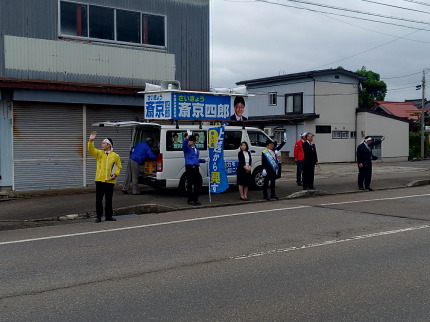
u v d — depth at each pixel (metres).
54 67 15.66
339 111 34.84
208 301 5.85
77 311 5.54
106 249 8.52
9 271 7.19
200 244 8.84
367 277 6.81
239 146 15.73
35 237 9.58
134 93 16.92
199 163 13.70
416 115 46.94
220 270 7.17
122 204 13.07
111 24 16.84
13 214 11.91
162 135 14.16
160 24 17.91
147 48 17.59
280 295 6.05
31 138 15.50
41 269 7.29
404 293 6.14
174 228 10.36
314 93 33.50
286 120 33.66
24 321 5.24
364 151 17.02
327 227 10.40
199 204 13.32
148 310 5.56
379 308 5.62
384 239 9.23
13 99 14.95
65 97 15.74
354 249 8.44
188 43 18.53
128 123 14.38
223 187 13.83
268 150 14.61
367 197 15.41
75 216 11.84
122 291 6.24
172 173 14.26
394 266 7.37
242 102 15.45
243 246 8.66
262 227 10.41
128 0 17.12
